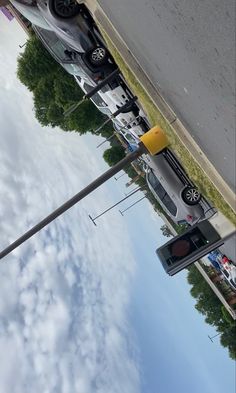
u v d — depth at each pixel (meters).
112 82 11.58
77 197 6.08
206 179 8.56
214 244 7.98
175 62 7.38
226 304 31.73
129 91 11.52
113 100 12.08
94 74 11.28
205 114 7.10
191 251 7.86
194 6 6.48
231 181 7.24
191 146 7.99
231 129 6.57
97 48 10.89
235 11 5.67
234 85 6.10
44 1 10.16
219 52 6.18
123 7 8.52
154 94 8.60
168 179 11.18
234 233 7.83
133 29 8.44
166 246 8.01
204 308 50.75
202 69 6.70
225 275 19.53
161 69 7.96
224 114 6.59
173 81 7.69
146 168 13.22
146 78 8.72
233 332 49.25
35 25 11.62
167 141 6.07
